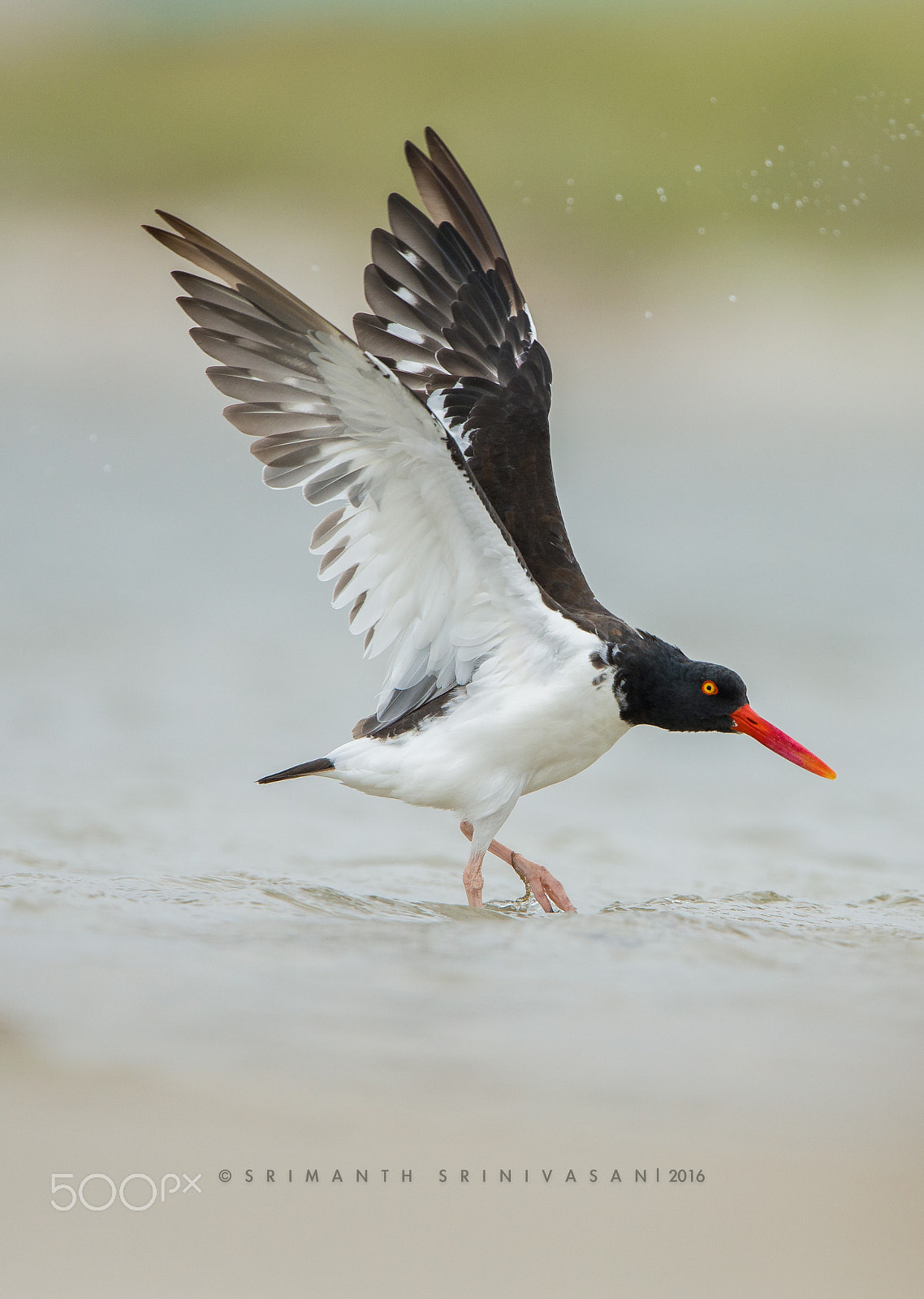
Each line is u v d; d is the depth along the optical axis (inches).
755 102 1572.3
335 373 386.9
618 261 1470.2
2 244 1502.2
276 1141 270.5
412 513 412.5
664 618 790.5
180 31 1721.2
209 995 327.3
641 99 1599.4
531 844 514.0
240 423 410.0
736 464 1157.7
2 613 780.6
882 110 1557.6
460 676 430.3
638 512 1015.6
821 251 1453.0
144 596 827.4
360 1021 317.4
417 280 484.4
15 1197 253.9
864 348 1375.5
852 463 1176.2
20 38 1706.4
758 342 1391.5
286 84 1676.9
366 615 436.5
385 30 1705.2
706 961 363.6
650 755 627.2
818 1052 311.3
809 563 900.0
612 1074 298.7
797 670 717.3
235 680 688.4
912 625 787.4
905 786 579.5
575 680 419.8
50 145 1593.3
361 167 1598.2
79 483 1078.4
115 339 1454.2
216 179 1584.6
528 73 1648.6
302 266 1531.7
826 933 393.4
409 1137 274.1
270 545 949.2
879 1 1678.2
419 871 476.1
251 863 464.4
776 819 543.8
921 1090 295.0
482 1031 315.9
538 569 460.8
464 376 486.6
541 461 479.2
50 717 623.2
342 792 559.2
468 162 1552.7
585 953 366.9
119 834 486.6
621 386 1366.9
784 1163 271.3
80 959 344.5
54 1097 279.6
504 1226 253.0
